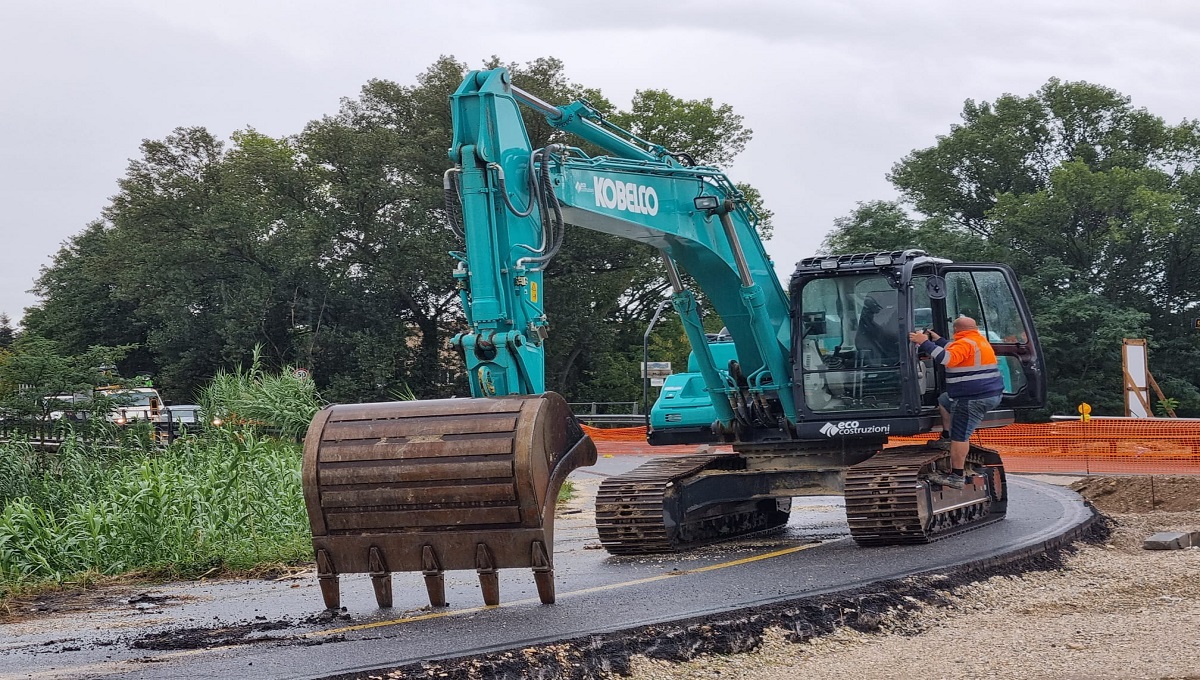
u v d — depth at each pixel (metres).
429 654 6.11
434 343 44.81
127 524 11.82
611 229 10.30
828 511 15.77
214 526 12.05
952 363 11.02
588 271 42.88
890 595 7.89
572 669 6.14
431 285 41.56
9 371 19.41
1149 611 7.95
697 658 6.62
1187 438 21.09
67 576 11.20
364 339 41.41
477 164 8.12
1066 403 41.03
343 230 42.28
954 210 55.72
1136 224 43.88
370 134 41.34
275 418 18.12
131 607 9.22
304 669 5.91
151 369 55.12
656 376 31.59
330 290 42.62
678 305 11.86
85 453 16.44
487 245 8.02
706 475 11.94
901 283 11.14
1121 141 53.44
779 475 12.09
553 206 8.47
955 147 54.62
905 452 11.50
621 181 9.92
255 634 7.15
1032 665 6.49
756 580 8.49
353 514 7.30
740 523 13.06
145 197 43.03
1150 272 47.03
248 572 11.06
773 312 11.81
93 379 19.88
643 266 43.62
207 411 18.27
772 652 6.82
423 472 7.07
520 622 6.97
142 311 45.47
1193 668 6.28
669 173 10.52
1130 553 10.69
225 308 41.12
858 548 10.52
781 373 11.66
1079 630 7.35
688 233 10.80
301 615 7.89
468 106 8.28
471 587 8.91
